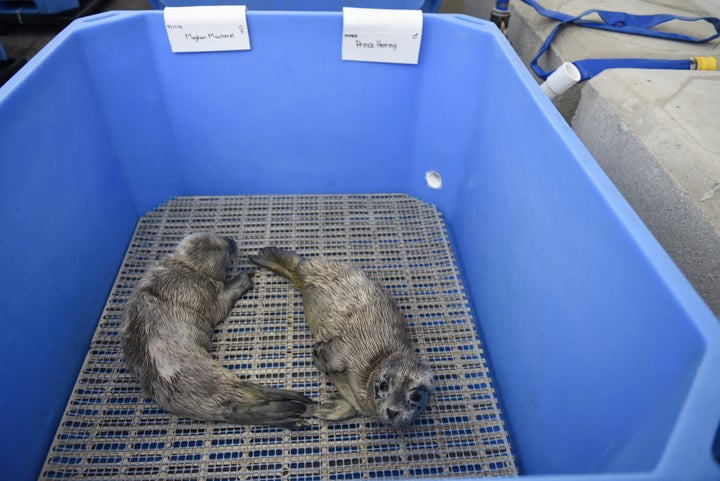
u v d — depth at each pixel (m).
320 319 1.16
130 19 1.22
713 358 0.59
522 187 1.06
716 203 0.92
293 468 0.99
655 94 1.13
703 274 0.93
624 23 1.44
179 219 1.47
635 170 1.09
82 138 1.20
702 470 0.53
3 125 0.92
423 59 1.33
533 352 1.00
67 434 1.02
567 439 0.85
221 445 1.02
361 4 1.50
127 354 1.05
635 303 0.72
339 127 1.46
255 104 1.40
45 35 2.27
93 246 1.23
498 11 1.58
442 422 1.07
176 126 1.42
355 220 1.50
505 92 1.15
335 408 1.06
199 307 1.15
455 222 1.48
